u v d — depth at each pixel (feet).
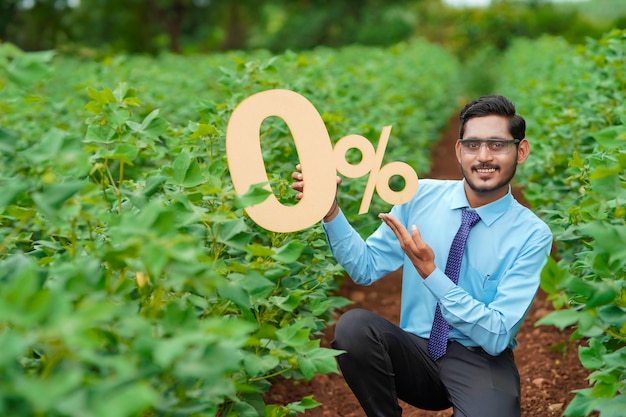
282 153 13.76
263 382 9.05
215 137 12.05
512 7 104.53
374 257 10.66
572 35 103.91
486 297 9.91
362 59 41.22
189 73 34.01
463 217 10.07
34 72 6.68
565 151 16.81
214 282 6.07
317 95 17.29
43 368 6.29
